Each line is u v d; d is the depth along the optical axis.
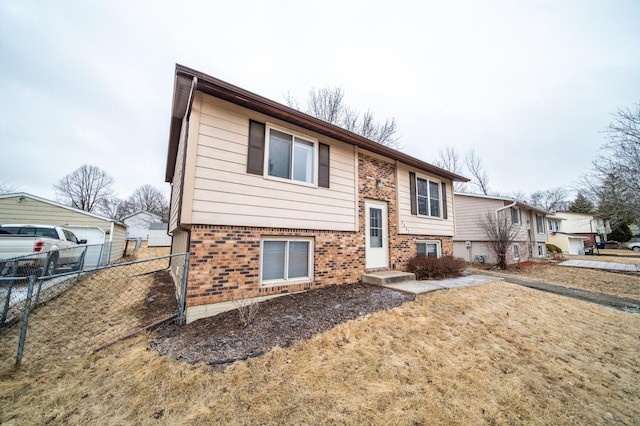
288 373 3.02
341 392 2.73
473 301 5.89
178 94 5.86
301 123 6.29
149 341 3.89
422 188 10.34
